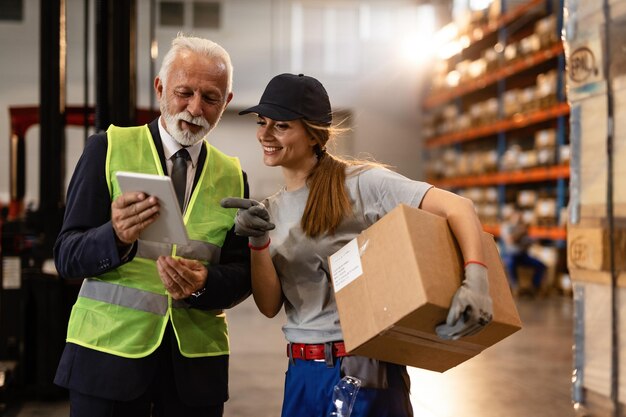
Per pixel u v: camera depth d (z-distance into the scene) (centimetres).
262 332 763
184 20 1689
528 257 1138
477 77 1459
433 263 181
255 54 1719
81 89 1572
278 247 215
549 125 1366
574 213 198
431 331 186
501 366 608
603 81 186
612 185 184
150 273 215
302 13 1747
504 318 191
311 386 208
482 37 1465
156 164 219
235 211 229
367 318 188
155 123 226
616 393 183
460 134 1537
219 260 227
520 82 1477
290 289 215
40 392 477
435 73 1719
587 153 194
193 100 210
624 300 183
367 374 201
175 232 188
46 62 494
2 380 441
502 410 475
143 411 221
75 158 1488
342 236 209
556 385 542
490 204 1426
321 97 211
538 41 1244
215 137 1692
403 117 1783
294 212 214
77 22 1566
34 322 484
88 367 208
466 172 1500
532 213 1230
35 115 624
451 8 1766
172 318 214
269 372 577
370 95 1773
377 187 206
